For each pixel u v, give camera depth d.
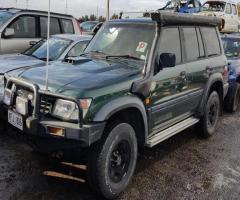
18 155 5.19
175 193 4.53
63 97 3.83
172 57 4.72
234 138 6.85
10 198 4.07
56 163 5.01
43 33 9.86
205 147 6.25
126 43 5.16
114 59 5.04
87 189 4.42
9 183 4.40
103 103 3.96
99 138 3.90
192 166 5.39
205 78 6.26
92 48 5.48
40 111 3.98
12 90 4.37
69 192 4.32
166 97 5.12
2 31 8.98
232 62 8.68
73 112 3.82
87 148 4.04
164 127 5.34
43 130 3.88
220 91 7.02
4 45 9.02
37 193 4.24
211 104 6.60
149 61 4.79
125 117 4.38
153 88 4.76
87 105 3.82
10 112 4.32
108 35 5.49
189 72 5.68
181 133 6.89
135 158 4.53
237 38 9.95
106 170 4.07
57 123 3.84
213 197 4.50
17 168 4.80
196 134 6.74
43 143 3.98
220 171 5.28
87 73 4.36
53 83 4.03
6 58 7.55
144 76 4.63
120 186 4.31
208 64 6.34
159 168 5.22
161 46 5.05
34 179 4.55
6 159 5.03
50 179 4.58
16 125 4.20
